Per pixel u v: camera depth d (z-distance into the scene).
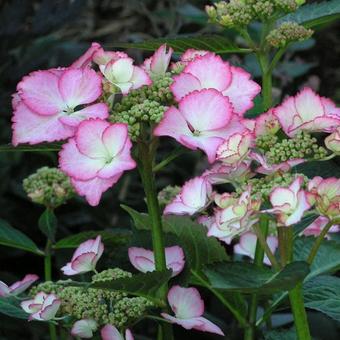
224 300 0.87
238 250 0.95
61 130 0.73
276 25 1.00
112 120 0.74
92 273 0.94
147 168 0.75
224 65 0.75
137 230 0.87
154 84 0.75
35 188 0.96
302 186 0.71
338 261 0.84
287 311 1.15
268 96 0.92
